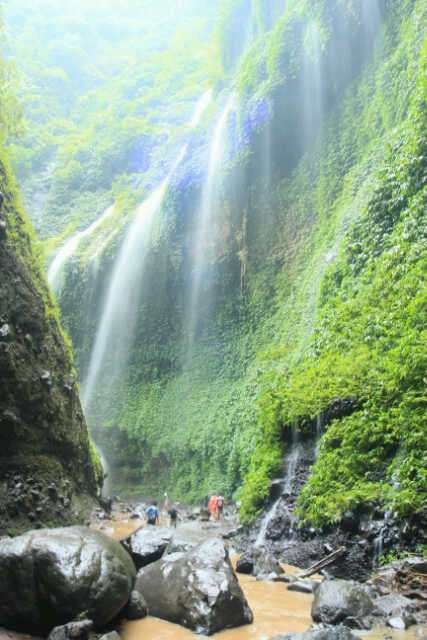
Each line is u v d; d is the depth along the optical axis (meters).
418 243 15.09
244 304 26.36
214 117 32.50
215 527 16.72
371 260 16.98
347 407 12.46
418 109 16.98
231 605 6.49
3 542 6.09
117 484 29.31
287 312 22.73
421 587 7.73
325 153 24.14
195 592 6.52
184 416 26.64
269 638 5.98
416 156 16.58
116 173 50.28
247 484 14.55
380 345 13.73
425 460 9.88
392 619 6.54
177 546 7.97
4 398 12.28
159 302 31.44
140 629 6.23
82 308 35.78
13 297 13.43
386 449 11.03
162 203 31.86
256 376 22.12
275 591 8.34
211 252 28.73
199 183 30.12
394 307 14.35
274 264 25.14
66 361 16.25
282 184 26.05
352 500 10.43
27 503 12.16
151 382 30.61
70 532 6.48
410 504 9.41
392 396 11.55
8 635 5.67
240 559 9.94
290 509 12.46
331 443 12.11
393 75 21.11
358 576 9.42
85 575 5.77
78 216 47.06
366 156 21.70
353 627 6.43
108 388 32.50
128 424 29.72
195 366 28.08
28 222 16.59
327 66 24.47
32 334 13.97
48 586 5.69
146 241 32.62
